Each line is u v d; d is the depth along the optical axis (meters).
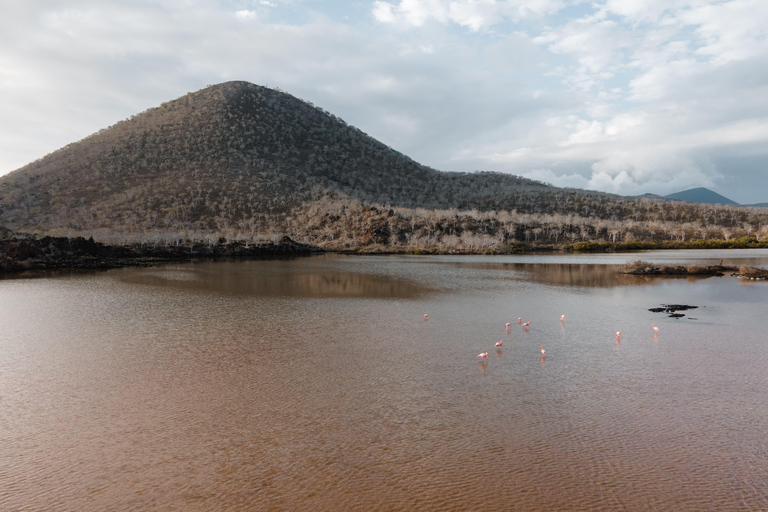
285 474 14.64
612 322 36.59
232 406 19.86
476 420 18.33
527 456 15.60
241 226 191.12
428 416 18.73
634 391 21.44
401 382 22.69
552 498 13.33
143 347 29.11
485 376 23.55
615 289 55.59
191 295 51.09
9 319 37.94
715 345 29.52
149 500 13.42
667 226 194.75
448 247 151.50
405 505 13.05
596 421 18.23
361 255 136.00
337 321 36.72
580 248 150.00
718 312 40.41
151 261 105.69
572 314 39.78
